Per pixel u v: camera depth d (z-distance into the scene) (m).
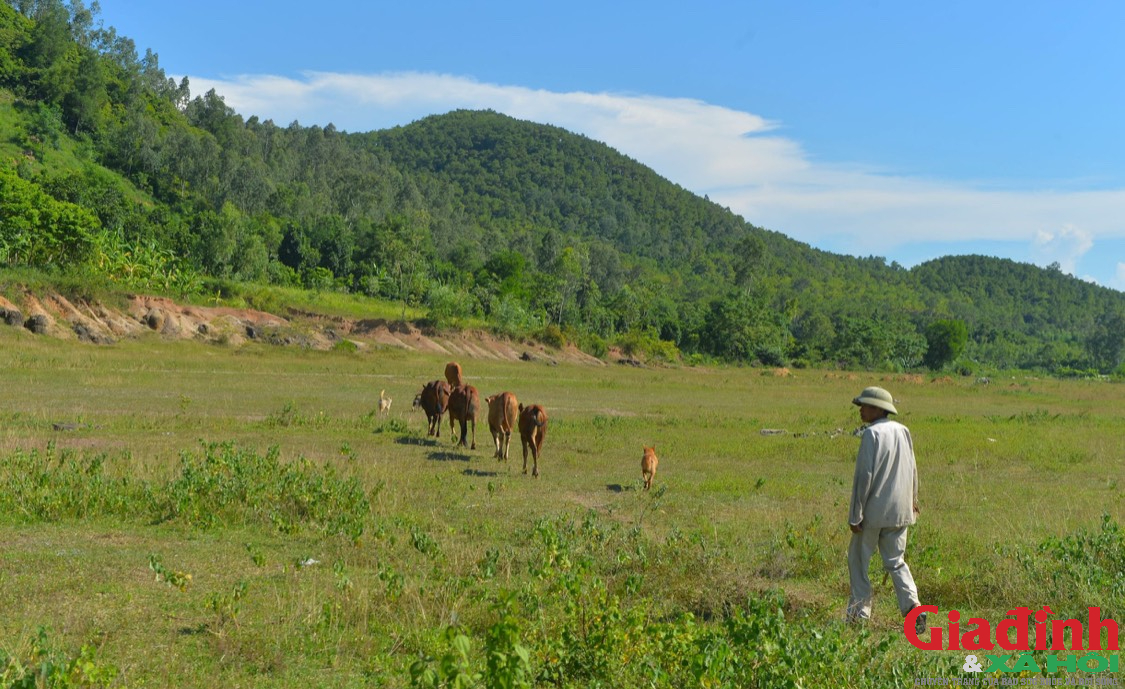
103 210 81.00
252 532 9.69
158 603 6.91
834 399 41.62
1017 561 8.45
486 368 47.84
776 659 5.21
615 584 7.55
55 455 13.05
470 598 7.29
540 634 6.05
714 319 99.44
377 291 88.19
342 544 9.25
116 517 9.95
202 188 138.00
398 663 5.85
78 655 5.55
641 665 5.41
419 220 156.75
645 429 23.16
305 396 27.34
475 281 107.19
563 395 34.03
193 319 45.56
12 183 54.62
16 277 40.88
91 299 42.34
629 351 76.06
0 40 141.88
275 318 50.47
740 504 13.05
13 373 27.38
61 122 136.50
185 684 5.32
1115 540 8.91
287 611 6.74
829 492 14.44
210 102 185.50
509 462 16.50
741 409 32.22
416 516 10.84
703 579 7.68
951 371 121.00
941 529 10.88
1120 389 69.19
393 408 25.31
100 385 26.28
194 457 12.73
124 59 185.75
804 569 8.77
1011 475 17.33
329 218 107.88
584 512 11.81
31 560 7.90
